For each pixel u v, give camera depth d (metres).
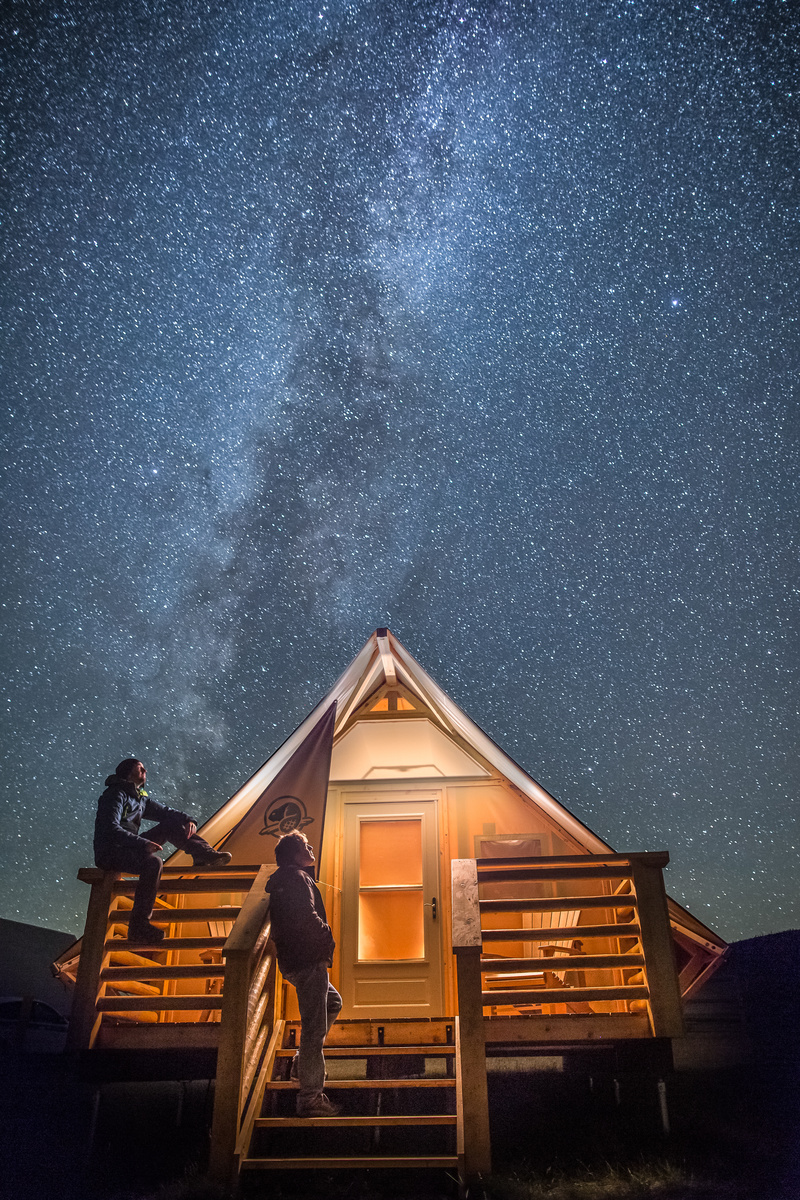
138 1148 5.67
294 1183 4.89
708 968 7.48
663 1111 5.66
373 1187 4.84
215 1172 4.89
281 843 5.95
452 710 8.48
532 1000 6.05
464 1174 4.83
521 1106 5.66
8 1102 5.82
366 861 8.05
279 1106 5.59
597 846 7.69
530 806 8.04
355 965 7.54
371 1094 5.71
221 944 6.21
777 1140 5.48
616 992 6.05
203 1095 5.82
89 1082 5.91
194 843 6.91
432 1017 7.21
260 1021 5.98
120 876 6.62
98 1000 6.19
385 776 8.35
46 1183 5.47
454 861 6.47
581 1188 4.81
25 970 15.16
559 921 7.86
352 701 8.52
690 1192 4.66
